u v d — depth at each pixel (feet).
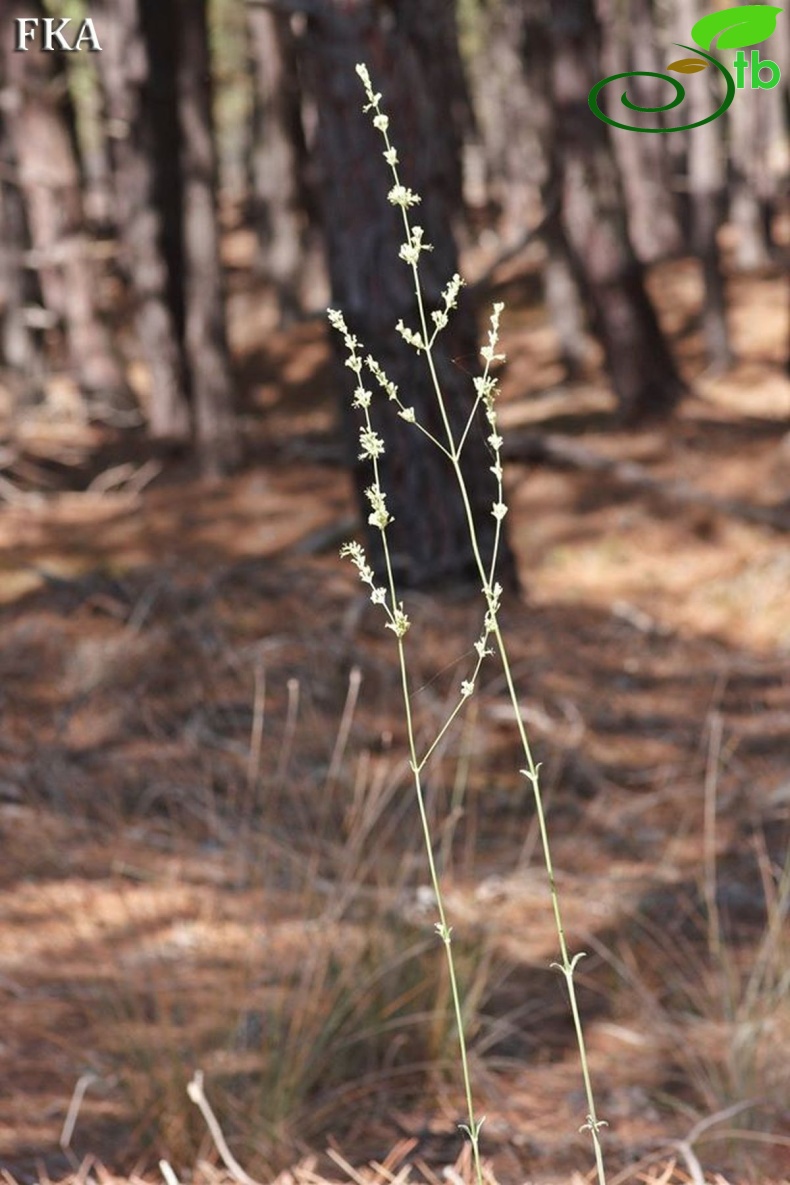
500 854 20.15
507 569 31.24
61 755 22.50
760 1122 12.74
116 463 52.85
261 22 84.94
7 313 61.41
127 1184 11.46
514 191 103.04
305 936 15.88
